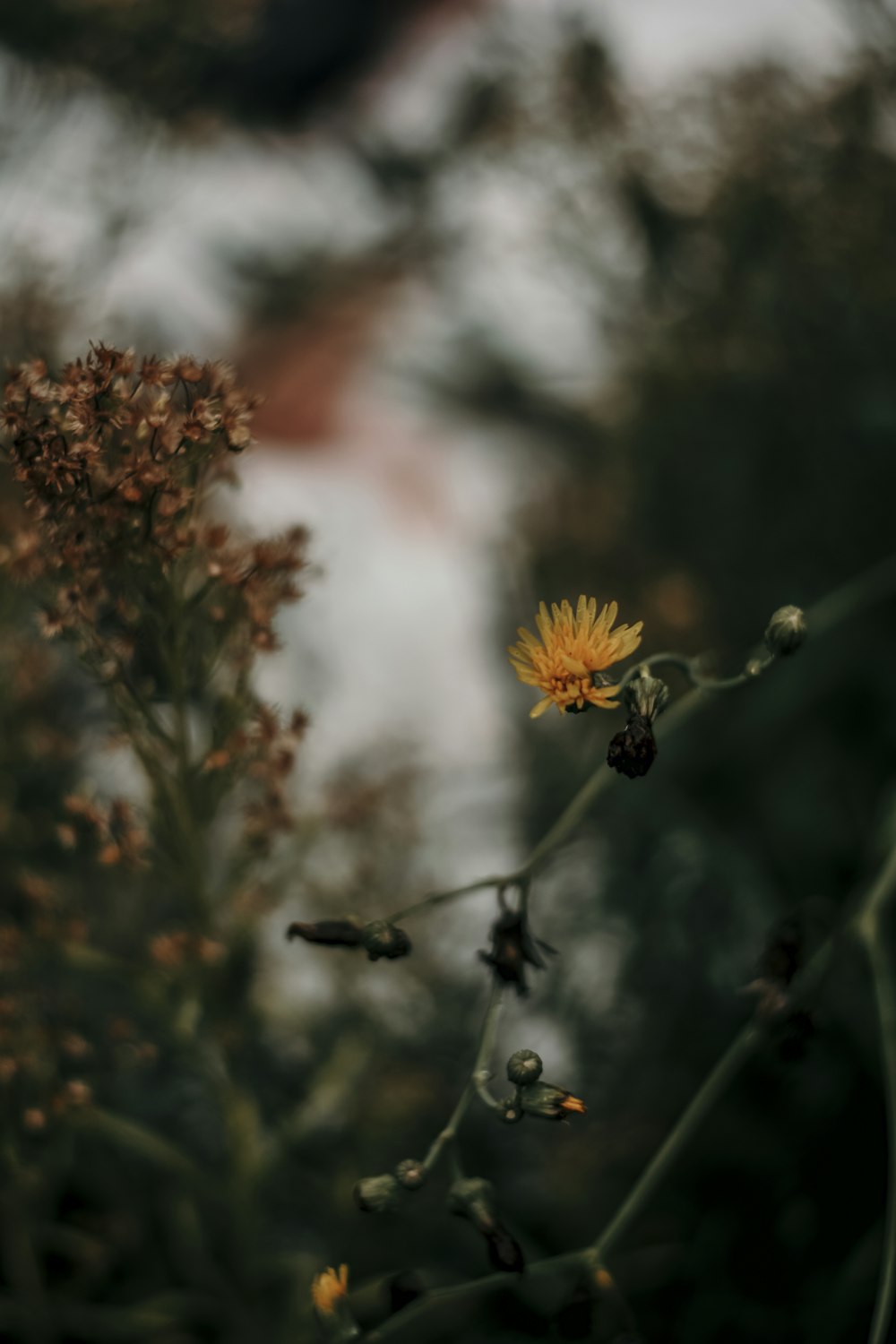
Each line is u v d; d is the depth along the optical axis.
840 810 0.76
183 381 0.46
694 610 0.81
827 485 0.80
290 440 1.27
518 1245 0.48
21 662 0.60
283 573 0.51
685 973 0.79
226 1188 0.63
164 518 0.47
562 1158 0.73
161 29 0.88
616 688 0.44
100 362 0.45
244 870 0.58
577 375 1.25
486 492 1.25
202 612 0.54
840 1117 0.69
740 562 0.82
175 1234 0.69
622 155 0.89
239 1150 0.62
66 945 0.59
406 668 1.11
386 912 0.71
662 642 0.82
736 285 0.84
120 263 0.93
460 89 1.06
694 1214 0.70
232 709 0.53
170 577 0.50
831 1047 0.69
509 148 0.94
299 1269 0.65
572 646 0.44
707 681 0.46
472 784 0.97
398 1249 0.69
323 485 1.21
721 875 0.78
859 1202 0.68
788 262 0.82
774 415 0.82
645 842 0.83
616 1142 0.72
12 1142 0.62
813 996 0.52
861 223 0.81
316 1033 0.71
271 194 1.34
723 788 0.79
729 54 1.04
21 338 0.70
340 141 1.36
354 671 1.08
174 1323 0.66
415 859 0.75
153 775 0.53
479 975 0.80
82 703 0.71
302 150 1.36
